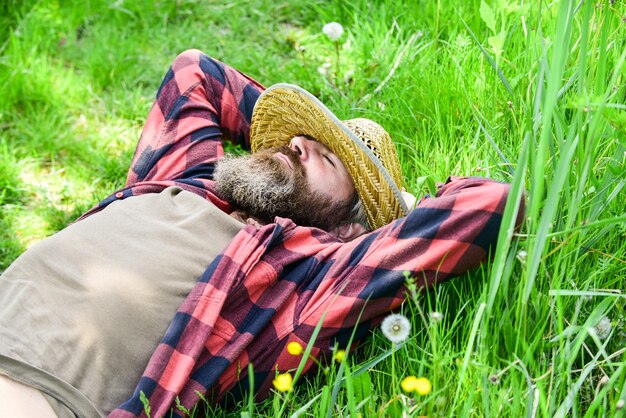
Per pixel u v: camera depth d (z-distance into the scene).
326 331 1.95
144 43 3.59
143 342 1.90
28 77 3.35
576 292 1.70
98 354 1.86
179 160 2.48
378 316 1.98
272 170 2.20
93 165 3.14
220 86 2.64
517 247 1.90
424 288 1.96
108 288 1.92
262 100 2.40
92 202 2.95
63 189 3.01
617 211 2.03
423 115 2.78
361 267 1.95
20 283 1.97
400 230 1.94
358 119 2.34
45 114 3.30
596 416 1.78
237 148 2.99
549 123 1.57
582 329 1.75
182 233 2.04
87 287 1.92
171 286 1.95
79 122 3.31
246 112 2.67
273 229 2.05
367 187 2.19
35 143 3.17
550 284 1.80
